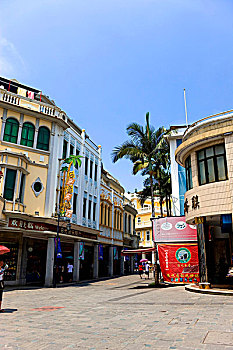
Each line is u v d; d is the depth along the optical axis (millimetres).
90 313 8469
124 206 38781
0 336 5793
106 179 35500
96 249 28906
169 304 9758
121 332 5945
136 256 42094
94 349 4844
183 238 18656
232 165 12867
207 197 13617
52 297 13609
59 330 6250
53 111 22812
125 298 12297
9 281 19641
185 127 24906
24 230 18547
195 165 14602
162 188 27703
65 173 22500
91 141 29953
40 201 20484
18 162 19391
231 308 8477
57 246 20156
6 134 20109
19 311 9148
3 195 18328
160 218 19438
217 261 18266
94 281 25250
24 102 21422
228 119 13578
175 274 18422
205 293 12516
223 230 14391
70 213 20578
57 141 22484
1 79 24000
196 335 5516
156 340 5270
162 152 22547
